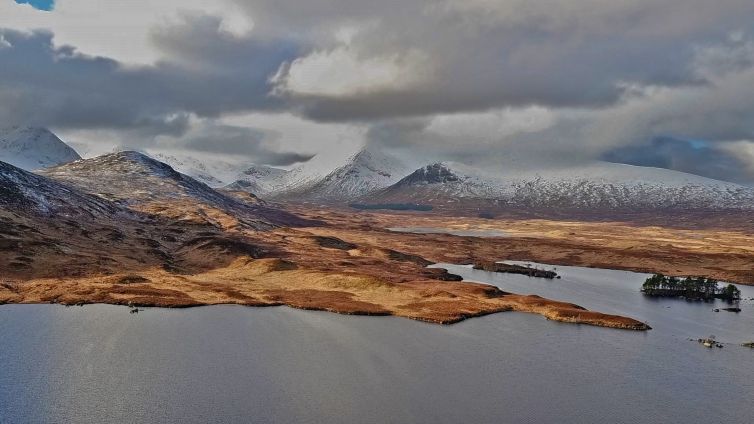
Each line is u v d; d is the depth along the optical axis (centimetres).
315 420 7850
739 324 14650
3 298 13575
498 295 17062
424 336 12250
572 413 8406
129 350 10456
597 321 13925
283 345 11181
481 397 8881
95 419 7594
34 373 9106
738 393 9388
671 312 16050
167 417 7744
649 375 10175
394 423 7869
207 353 10481
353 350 11031
